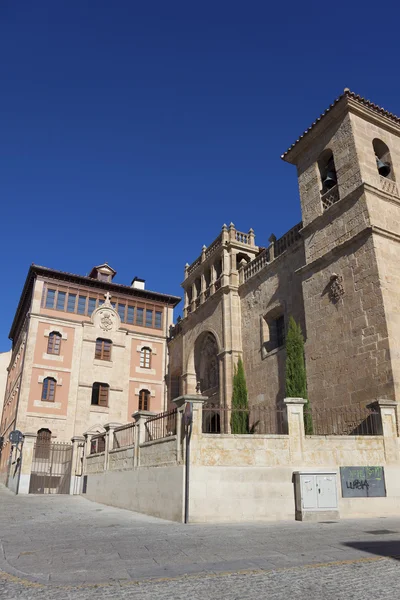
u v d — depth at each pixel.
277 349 24.97
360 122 21.47
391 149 21.98
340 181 21.17
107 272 45.59
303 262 23.89
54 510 17.92
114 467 19.84
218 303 30.20
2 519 15.25
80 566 7.84
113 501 19.14
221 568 7.44
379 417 15.83
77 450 26.25
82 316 42.09
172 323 46.28
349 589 6.12
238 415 23.75
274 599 5.72
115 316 43.16
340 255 20.08
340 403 18.69
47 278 41.50
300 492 13.77
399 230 19.92
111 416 40.12
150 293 45.34
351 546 9.03
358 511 14.31
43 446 30.97
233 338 28.17
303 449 14.66
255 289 27.88
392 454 15.38
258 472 14.05
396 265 18.83
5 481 36.81
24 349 40.22
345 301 19.39
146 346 44.03
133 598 5.89
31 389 37.78
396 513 14.69
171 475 14.51
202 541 9.96
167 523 13.34
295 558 8.05
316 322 20.78
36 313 39.91
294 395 19.81
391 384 16.69
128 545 9.74
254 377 26.52
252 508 13.68
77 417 38.56
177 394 38.28
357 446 15.14
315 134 23.08
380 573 6.92
